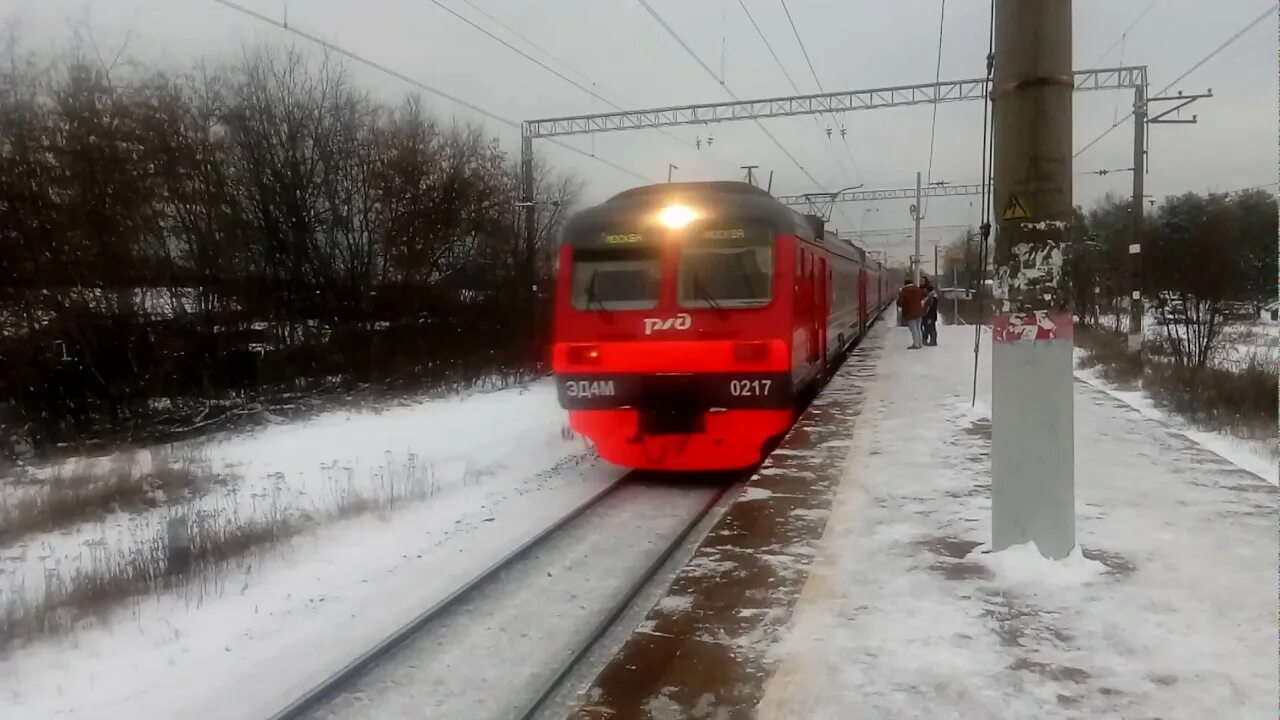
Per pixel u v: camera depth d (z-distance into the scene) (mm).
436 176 23078
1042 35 4715
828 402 11602
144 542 7855
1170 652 3859
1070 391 4859
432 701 4707
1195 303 17359
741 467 9133
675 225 9055
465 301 22906
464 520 8375
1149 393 13195
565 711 4438
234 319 17359
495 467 10789
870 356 18500
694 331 8906
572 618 5766
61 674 5305
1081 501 6242
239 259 18125
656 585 6258
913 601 4559
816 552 5520
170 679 5195
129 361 14859
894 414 10453
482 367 21891
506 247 25078
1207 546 5195
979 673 3756
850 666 3898
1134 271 16953
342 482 10203
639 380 9000
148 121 16344
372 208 21688
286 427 14781
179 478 10469
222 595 6574
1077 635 4070
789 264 8852
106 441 13430
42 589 6793
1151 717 3346
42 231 14016
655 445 9180
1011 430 4934
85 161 14828
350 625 5887
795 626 4371
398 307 20984
